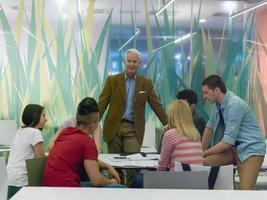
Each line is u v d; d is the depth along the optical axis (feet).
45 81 19.17
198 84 19.86
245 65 20.21
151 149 15.29
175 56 19.84
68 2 19.25
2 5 18.90
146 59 19.69
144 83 14.44
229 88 20.07
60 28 19.22
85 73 19.38
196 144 9.59
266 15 20.33
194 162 9.40
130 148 14.08
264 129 20.12
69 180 8.92
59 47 19.22
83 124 9.61
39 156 10.51
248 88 20.16
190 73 19.88
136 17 19.67
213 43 20.06
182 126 9.68
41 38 19.13
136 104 14.23
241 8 20.21
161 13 19.77
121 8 19.58
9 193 10.00
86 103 9.71
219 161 10.72
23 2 18.98
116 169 11.00
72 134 9.43
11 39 18.97
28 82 19.08
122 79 14.21
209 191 6.23
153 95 14.70
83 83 19.36
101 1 19.49
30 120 11.00
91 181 9.05
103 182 9.06
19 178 10.21
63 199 5.58
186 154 9.42
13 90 18.99
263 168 11.18
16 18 18.98
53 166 9.05
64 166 9.00
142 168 10.48
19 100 19.03
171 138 9.56
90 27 19.42
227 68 20.08
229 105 10.55
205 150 11.33
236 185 11.31
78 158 9.12
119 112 14.16
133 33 19.65
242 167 10.62
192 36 19.94
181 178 7.20
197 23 19.97
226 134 10.51
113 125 14.16
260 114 20.17
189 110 9.89
